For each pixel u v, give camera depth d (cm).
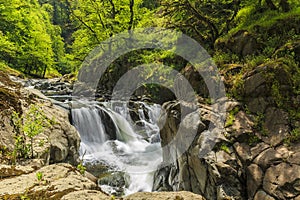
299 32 788
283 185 466
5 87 629
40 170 274
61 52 4000
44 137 509
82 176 270
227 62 890
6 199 209
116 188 691
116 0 1828
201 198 214
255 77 658
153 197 214
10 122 460
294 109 587
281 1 914
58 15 5603
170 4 1096
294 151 513
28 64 2834
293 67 639
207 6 1195
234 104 665
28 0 3956
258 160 525
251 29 884
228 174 517
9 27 2561
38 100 675
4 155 378
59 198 211
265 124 596
